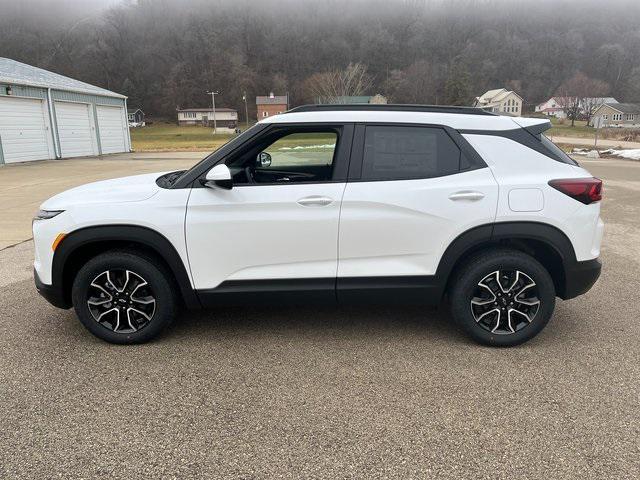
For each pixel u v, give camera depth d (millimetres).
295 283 3564
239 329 4023
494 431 2686
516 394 3047
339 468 2404
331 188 3480
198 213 3457
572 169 3592
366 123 3553
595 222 3564
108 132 27422
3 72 20734
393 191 3465
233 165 3918
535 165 3543
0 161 19125
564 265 3547
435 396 3027
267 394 3055
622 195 11945
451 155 3537
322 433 2674
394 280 3572
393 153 3547
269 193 3467
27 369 3354
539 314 3592
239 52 103312
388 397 3018
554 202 3457
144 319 3674
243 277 3553
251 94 101500
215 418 2807
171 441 2607
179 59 106562
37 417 2811
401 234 3492
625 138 51250
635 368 3375
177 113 106250
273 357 3537
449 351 3633
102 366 3396
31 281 5254
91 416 2822
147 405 2934
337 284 3570
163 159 23859
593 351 3633
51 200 3727
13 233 7570
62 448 2549
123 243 3684
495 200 3449
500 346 3678
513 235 3477
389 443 2592
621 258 6270
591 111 85312
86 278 3547
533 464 2428
